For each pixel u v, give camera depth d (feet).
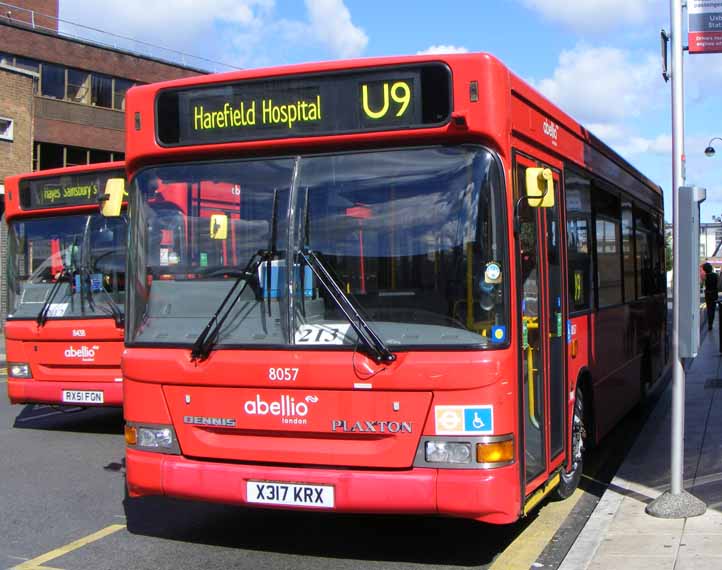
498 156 17.03
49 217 35.86
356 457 16.81
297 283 17.56
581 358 24.47
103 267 34.71
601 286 28.19
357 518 22.29
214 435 18.06
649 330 40.14
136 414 18.76
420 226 17.10
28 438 34.94
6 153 88.53
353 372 16.78
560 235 22.16
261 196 18.21
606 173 29.53
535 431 18.86
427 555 19.04
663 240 47.32
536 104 20.03
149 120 19.49
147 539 20.62
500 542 19.99
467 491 16.10
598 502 22.49
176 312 18.69
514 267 17.03
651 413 38.22
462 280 16.71
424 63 17.24
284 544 20.07
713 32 23.02
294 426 17.24
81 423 39.06
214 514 22.93
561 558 18.70
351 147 17.83
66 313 35.04
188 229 18.86
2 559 19.10
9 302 36.29
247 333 17.76
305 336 17.30
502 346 16.51
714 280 80.07
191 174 19.06
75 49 124.36
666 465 26.30
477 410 16.21
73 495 25.09
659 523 19.71
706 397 42.27
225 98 18.72
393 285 17.02
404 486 16.39
